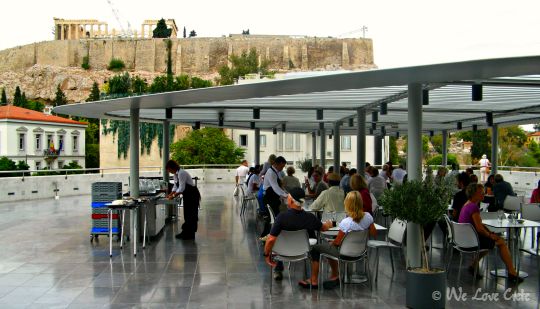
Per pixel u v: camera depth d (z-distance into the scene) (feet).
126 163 125.90
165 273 22.66
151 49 346.95
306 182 42.04
